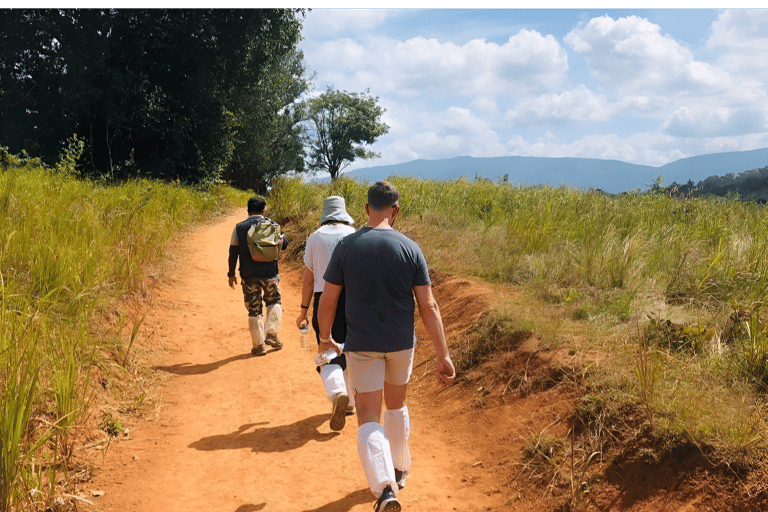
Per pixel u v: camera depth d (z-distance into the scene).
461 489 3.37
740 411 3.02
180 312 6.99
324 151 70.50
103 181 13.71
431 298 2.96
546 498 3.07
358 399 2.96
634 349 3.88
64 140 21.58
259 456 3.77
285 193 14.17
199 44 23.59
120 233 7.68
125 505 3.08
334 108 70.19
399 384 3.06
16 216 6.43
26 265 5.24
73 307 4.96
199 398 4.73
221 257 10.62
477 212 9.80
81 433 3.66
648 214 8.34
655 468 2.86
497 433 3.78
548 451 3.31
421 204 10.10
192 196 17.64
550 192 11.00
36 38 21.08
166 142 23.52
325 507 3.17
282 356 5.84
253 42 25.53
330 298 2.95
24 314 4.05
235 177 44.19
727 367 3.52
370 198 3.06
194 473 3.52
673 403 3.14
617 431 3.18
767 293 4.64
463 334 5.16
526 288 5.65
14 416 2.84
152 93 21.80
